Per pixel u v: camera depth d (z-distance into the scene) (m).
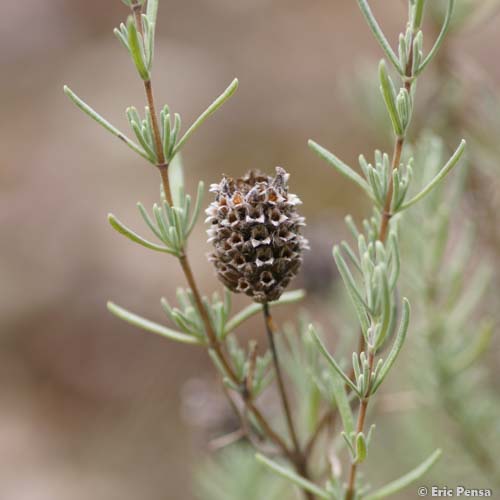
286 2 1.81
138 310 1.33
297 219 0.50
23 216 1.52
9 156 1.64
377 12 1.70
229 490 0.58
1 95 1.80
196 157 1.54
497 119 0.60
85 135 1.68
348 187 1.36
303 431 0.55
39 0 1.99
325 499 0.50
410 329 0.59
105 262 1.41
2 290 1.39
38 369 1.30
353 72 1.47
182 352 1.24
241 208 0.50
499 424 0.59
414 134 0.60
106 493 1.07
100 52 1.90
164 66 1.77
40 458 1.16
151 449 1.13
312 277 0.60
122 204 1.52
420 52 0.49
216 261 0.50
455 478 0.59
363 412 0.49
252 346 0.51
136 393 1.22
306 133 1.50
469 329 0.59
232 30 1.81
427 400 0.58
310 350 0.53
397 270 0.49
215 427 0.57
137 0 0.49
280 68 1.66
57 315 1.34
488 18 0.59
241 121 1.58
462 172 0.56
